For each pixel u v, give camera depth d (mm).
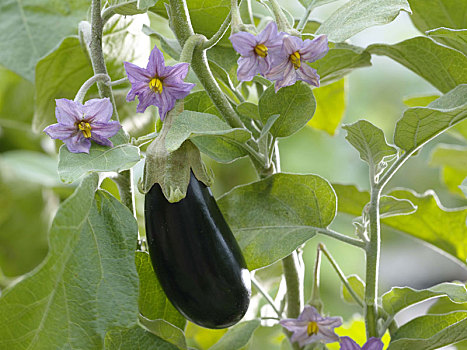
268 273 1313
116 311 958
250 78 947
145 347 1035
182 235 937
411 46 1111
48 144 1865
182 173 944
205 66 1001
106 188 1176
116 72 1214
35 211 1813
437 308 1190
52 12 1336
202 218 944
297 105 1025
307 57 950
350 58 1142
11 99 1721
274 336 1403
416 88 2799
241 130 955
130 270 973
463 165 1396
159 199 940
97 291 957
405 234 1264
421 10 1221
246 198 1059
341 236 1056
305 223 1056
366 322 1056
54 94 1280
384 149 1028
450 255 1253
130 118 1333
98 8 1037
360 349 1031
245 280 963
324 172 2408
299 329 1063
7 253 1812
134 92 949
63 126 954
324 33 1037
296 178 1051
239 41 929
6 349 932
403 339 1019
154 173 940
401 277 3123
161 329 1013
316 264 1135
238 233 1052
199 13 1119
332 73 1177
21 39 1328
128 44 1214
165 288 958
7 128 1835
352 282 1209
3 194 1789
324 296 2328
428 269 3158
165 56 1332
